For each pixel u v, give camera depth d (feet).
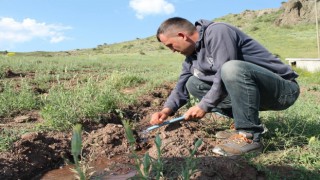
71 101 14.11
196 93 11.50
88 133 12.17
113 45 238.27
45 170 10.62
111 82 22.30
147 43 224.94
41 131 12.15
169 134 11.53
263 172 9.34
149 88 20.33
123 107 15.07
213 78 10.48
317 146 10.56
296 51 127.03
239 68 9.46
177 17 10.14
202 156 10.08
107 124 12.76
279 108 10.68
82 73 31.12
